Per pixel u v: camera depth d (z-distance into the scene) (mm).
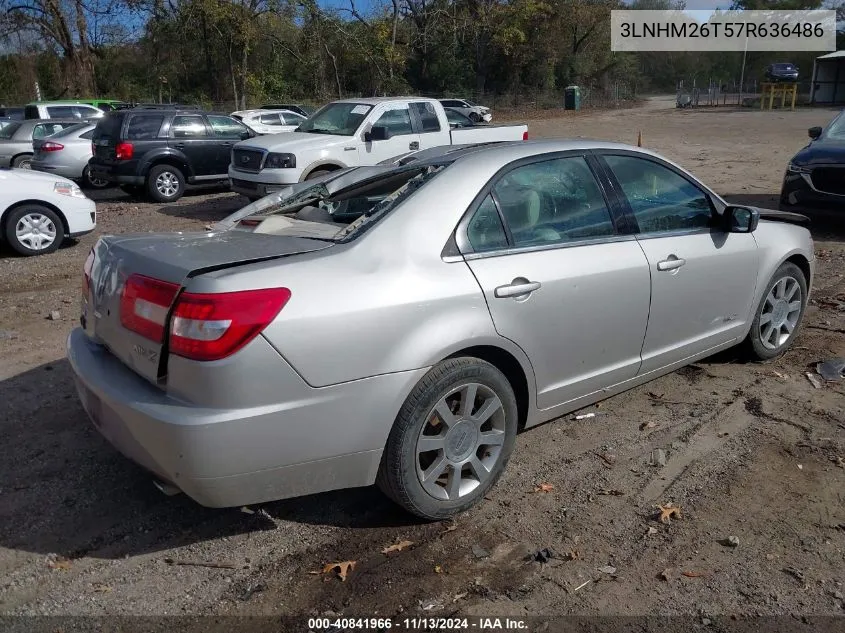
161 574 3111
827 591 2980
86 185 17062
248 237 3529
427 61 48062
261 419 2852
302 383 2910
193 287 2850
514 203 3686
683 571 3109
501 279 3455
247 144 11812
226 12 36812
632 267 4020
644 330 4184
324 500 3660
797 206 9797
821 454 4031
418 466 3273
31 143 17625
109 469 3943
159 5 37250
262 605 2926
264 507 3590
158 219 12375
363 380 3037
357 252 3172
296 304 2906
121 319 3166
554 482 3811
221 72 40531
